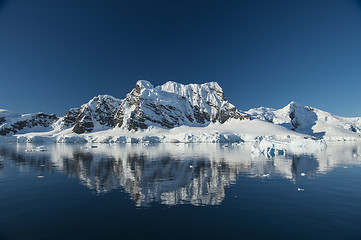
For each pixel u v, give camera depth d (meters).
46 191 26.83
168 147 116.50
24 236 15.57
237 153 76.12
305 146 108.69
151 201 22.83
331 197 23.89
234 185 29.25
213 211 19.92
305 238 14.94
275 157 62.09
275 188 27.69
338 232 15.79
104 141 190.38
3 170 41.97
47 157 65.19
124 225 17.22
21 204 22.17
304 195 24.58
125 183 30.77
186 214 19.28
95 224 17.42
